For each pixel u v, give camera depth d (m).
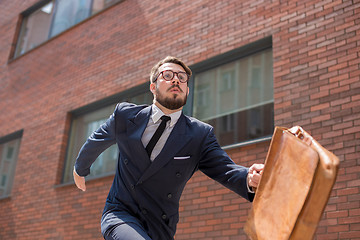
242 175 2.05
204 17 7.02
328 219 4.64
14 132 9.72
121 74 7.95
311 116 5.20
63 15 10.01
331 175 1.46
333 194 4.70
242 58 6.46
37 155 8.85
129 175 2.25
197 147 2.26
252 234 1.72
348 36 5.22
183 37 7.20
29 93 9.81
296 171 1.61
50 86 9.37
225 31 6.65
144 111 2.30
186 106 6.86
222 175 2.16
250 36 6.29
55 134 8.71
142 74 7.57
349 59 5.12
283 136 1.75
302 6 5.80
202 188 5.97
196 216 5.87
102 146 2.32
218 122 6.46
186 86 2.30
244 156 5.68
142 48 7.77
